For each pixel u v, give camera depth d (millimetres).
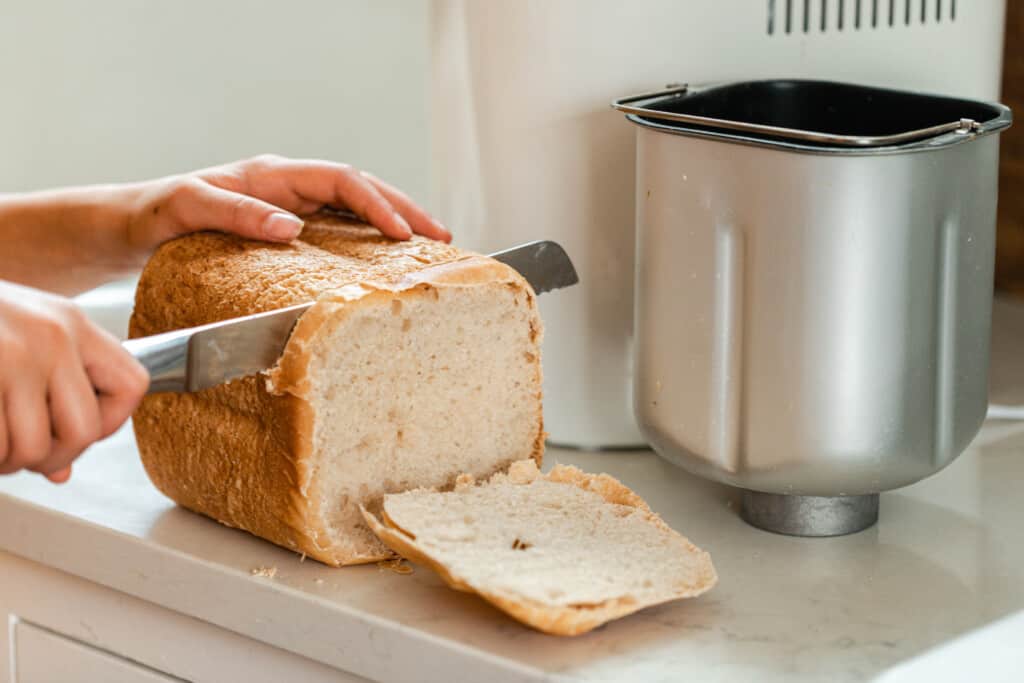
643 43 1028
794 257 891
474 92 1051
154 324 965
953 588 901
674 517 977
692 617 875
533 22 1030
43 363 807
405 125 1549
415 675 861
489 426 949
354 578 906
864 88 1008
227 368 874
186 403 944
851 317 890
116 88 1429
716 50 1040
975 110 963
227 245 964
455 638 854
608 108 1032
